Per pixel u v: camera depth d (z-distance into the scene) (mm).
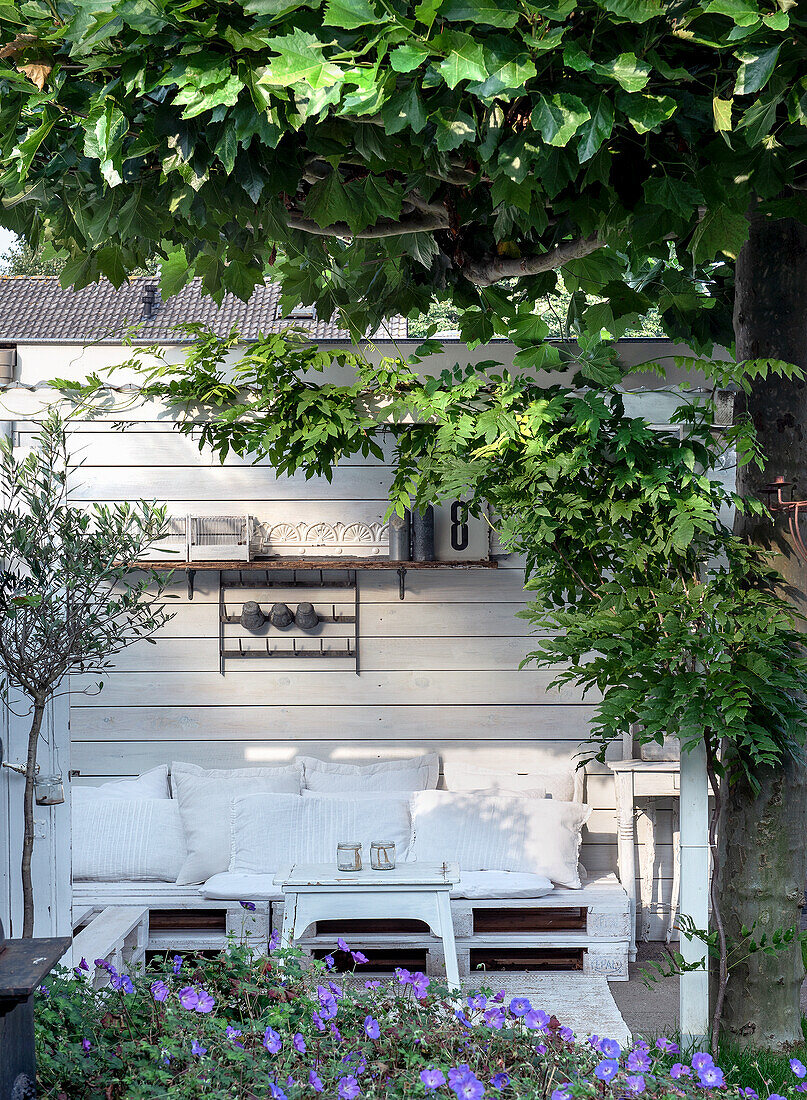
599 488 3596
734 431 3455
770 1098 2537
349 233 3553
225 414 3977
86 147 2453
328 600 5699
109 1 2219
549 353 3596
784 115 2670
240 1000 2832
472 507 4074
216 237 3340
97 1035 2467
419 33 2215
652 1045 3625
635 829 5340
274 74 2127
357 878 4227
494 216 3637
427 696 5672
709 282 4402
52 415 3400
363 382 3947
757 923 3588
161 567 5496
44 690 3191
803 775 3631
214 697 5695
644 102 2342
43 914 3619
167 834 5242
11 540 3162
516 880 4949
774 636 3309
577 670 3578
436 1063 2439
